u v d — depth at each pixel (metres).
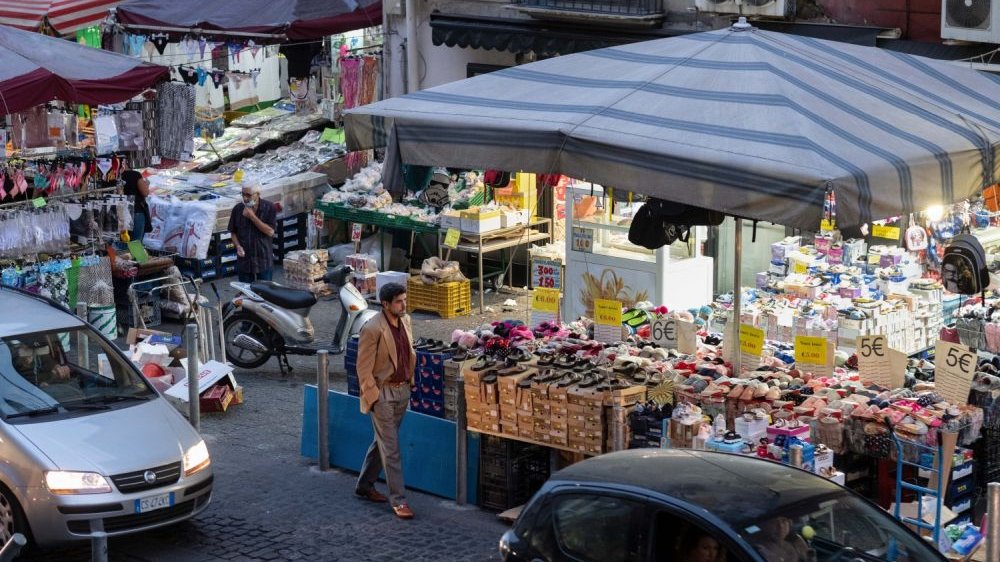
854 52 11.41
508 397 10.73
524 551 7.64
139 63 15.82
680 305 15.27
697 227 15.28
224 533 10.70
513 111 10.01
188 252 18.91
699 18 16.61
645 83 10.14
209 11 20.88
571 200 15.70
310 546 10.41
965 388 9.90
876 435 9.61
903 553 7.12
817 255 15.04
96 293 16.02
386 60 20.67
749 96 9.63
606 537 7.33
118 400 10.91
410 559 10.12
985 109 10.83
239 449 12.74
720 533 6.95
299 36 20.22
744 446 9.58
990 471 10.40
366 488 11.38
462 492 11.23
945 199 9.36
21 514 9.92
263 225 17.33
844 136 9.13
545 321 12.90
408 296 17.92
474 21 18.72
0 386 10.55
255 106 25.55
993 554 8.27
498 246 17.89
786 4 15.72
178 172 20.88
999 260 14.48
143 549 10.41
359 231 19.20
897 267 14.34
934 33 14.84
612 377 10.62
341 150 21.31
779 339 13.50
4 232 14.91
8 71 14.60
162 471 10.20
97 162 16.22
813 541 7.01
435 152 10.09
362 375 10.73
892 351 10.64
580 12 17.19
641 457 8.00
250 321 15.27
